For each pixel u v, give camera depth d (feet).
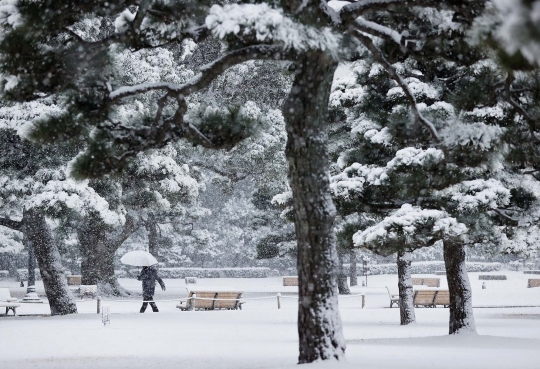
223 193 194.18
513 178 81.92
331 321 44.45
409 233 68.33
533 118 51.44
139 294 180.24
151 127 49.67
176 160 172.04
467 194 75.00
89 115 47.65
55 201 107.86
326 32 34.68
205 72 46.96
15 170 113.91
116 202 152.76
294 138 45.19
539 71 43.83
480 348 61.16
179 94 47.52
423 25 47.39
